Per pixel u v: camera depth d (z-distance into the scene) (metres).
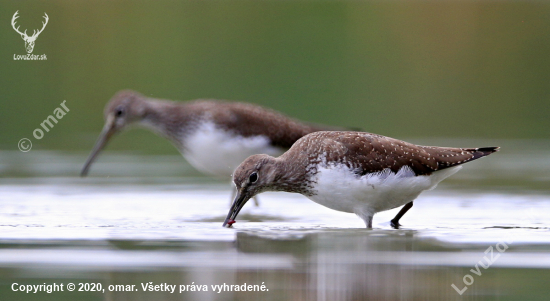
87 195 15.31
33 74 22.66
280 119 15.27
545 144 22.39
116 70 23.48
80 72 23.16
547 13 25.22
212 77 24.06
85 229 11.57
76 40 23.27
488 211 13.25
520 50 25.03
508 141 22.94
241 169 12.05
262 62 24.31
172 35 24.19
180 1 24.34
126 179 17.58
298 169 11.92
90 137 22.97
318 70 24.38
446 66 24.84
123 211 13.50
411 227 11.90
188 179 17.73
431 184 12.16
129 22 23.75
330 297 8.00
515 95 24.73
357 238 10.78
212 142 15.14
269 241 10.57
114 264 9.31
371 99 24.30
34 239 10.73
